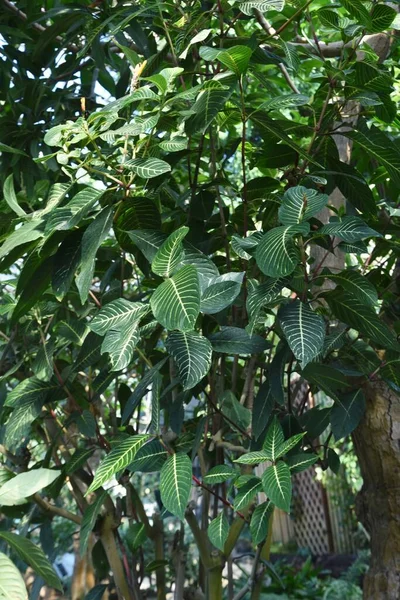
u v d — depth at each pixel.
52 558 1.68
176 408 1.37
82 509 1.72
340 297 1.29
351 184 1.50
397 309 1.71
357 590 5.58
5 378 1.65
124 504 1.82
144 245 1.24
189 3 1.60
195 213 1.53
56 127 1.16
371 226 1.57
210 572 1.53
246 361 1.79
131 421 1.93
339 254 1.72
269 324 1.91
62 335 1.56
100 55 1.95
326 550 7.51
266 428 1.45
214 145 1.70
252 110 1.35
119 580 1.63
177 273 0.99
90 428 1.53
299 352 1.09
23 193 1.76
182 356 1.08
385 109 1.49
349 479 6.15
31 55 2.16
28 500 1.64
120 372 1.54
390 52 1.96
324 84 1.50
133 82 1.28
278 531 8.05
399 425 1.60
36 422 1.88
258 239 1.21
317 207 1.11
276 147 1.50
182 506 1.05
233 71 1.24
